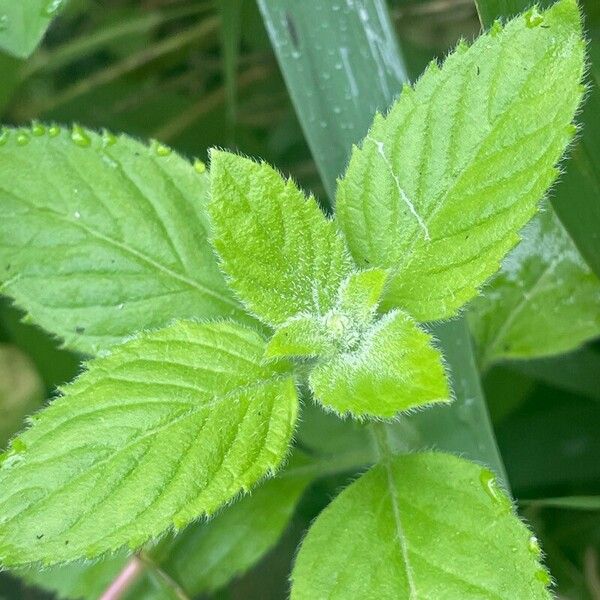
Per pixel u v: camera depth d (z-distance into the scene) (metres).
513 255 0.13
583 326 0.13
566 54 0.09
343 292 0.10
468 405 0.12
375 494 0.10
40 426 0.09
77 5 0.20
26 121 0.19
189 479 0.09
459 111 0.10
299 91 0.13
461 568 0.09
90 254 0.11
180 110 0.20
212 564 0.12
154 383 0.09
